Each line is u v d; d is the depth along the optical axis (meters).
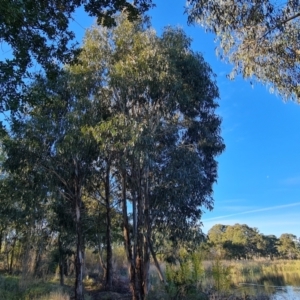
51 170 12.45
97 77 12.86
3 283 13.15
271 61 7.58
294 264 37.81
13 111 6.40
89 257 23.47
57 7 6.79
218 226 68.44
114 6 7.09
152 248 12.01
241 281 20.42
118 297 14.01
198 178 12.03
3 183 13.78
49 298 11.66
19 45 6.18
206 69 13.18
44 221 17.12
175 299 10.03
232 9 7.12
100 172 14.20
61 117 12.21
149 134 10.88
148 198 12.26
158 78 11.52
